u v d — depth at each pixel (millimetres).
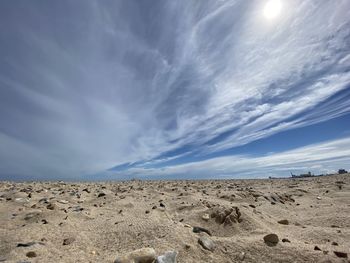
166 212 598
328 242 402
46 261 302
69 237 390
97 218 520
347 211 622
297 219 582
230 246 360
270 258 331
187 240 370
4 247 345
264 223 503
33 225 447
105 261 310
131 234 400
